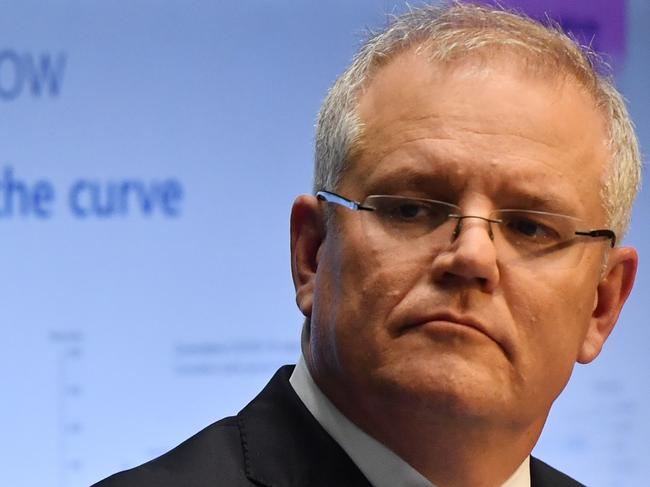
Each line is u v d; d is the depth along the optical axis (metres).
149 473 3.79
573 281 3.76
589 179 3.84
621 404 7.35
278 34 7.30
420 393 3.57
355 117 3.88
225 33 7.25
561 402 7.31
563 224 3.75
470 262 3.54
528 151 3.70
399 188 3.72
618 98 4.09
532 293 3.67
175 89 7.18
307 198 4.05
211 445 3.91
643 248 7.32
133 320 7.04
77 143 7.07
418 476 3.81
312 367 3.97
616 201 3.99
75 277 7.01
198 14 7.23
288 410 3.99
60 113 7.07
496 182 3.66
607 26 7.35
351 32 7.36
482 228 3.62
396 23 4.05
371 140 3.82
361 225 3.75
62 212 7.03
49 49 7.09
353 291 3.73
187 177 7.15
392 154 3.74
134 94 7.14
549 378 3.76
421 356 3.58
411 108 3.75
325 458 3.85
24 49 7.06
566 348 3.79
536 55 3.84
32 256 6.98
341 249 3.80
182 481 3.76
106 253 7.05
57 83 7.09
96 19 7.14
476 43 3.82
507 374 3.64
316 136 4.12
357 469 3.83
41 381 6.92
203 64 7.22
